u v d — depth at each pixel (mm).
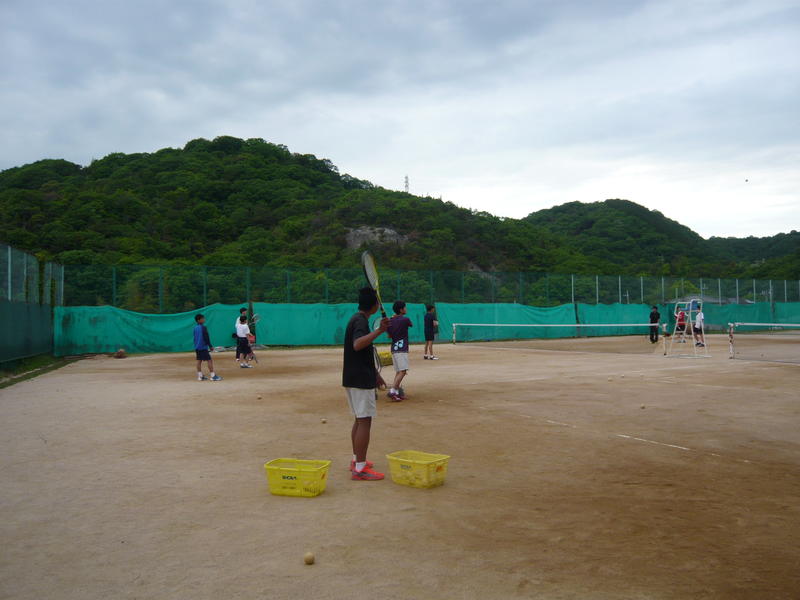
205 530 4820
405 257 53656
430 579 3900
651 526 4855
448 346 30125
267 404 11391
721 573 3973
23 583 3891
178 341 27797
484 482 6137
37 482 6227
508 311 36344
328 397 12305
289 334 30219
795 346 28328
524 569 4047
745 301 46844
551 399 11664
